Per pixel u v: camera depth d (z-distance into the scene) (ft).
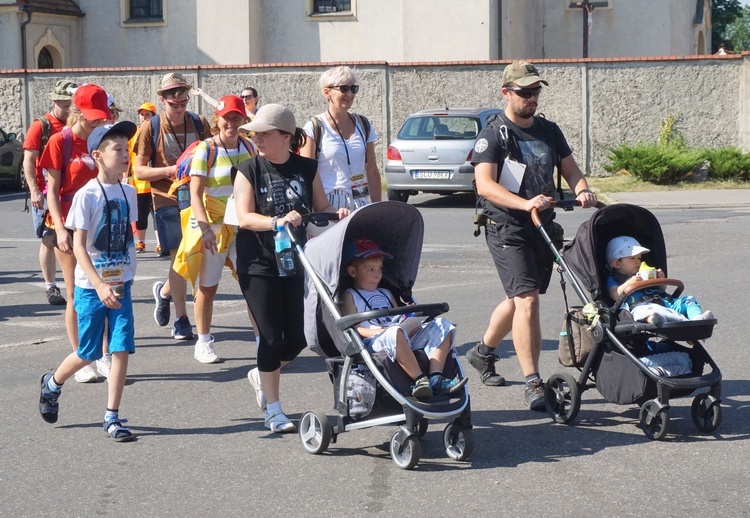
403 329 18.07
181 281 28.81
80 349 20.02
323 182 23.08
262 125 19.20
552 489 16.72
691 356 19.67
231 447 19.36
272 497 16.63
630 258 20.10
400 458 17.93
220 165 25.18
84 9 106.32
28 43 100.94
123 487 17.22
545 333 29.09
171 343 28.78
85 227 19.42
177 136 29.25
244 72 84.89
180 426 20.83
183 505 16.34
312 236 20.85
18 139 88.58
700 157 72.90
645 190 70.64
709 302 32.30
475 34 95.86
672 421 20.51
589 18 103.09
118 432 19.77
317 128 22.94
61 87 31.89
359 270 18.65
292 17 102.27
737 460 18.03
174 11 103.19
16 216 63.72
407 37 97.66
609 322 19.45
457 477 17.40
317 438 18.85
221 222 25.43
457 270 40.40
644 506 15.89
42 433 20.38
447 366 18.31
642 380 18.97
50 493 16.98
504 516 15.58
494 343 23.48
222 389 23.76
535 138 21.61
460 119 63.62
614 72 79.97
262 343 19.84
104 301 19.07
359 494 16.67
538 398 21.39
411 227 18.95
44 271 34.94
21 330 30.83
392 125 83.35
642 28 106.01
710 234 48.65
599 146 80.84
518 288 21.34
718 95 78.54
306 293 18.78
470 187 62.34
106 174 19.74
